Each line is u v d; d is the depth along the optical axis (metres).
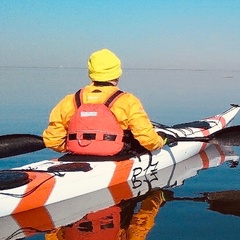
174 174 5.34
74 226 3.63
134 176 5.02
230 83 25.48
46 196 4.16
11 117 10.06
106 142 4.71
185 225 3.67
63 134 4.90
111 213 3.96
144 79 31.64
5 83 24.06
